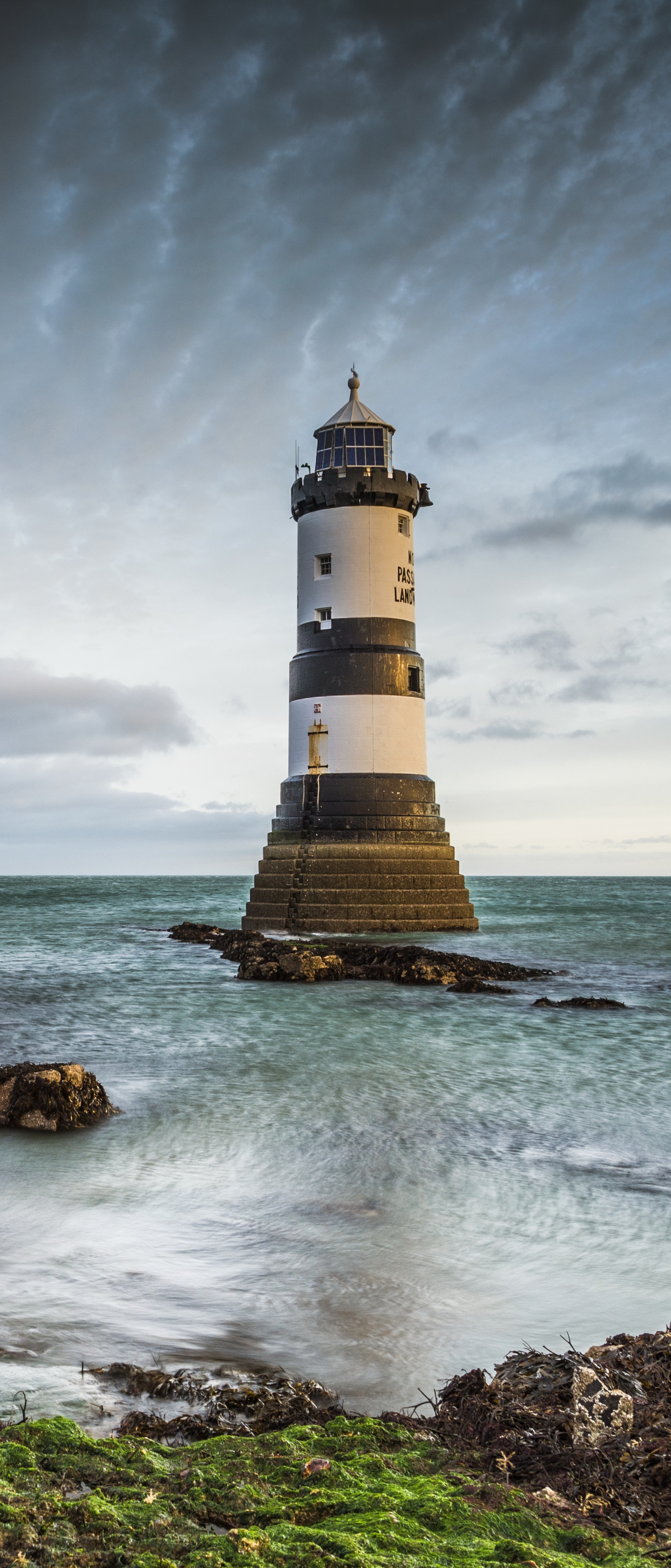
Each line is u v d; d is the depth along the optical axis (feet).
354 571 153.89
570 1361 21.57
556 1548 14.01
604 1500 16.21
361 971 108.58
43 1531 12.90
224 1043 69.72
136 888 604.08
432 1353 23.56
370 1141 43.68
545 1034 74.18
